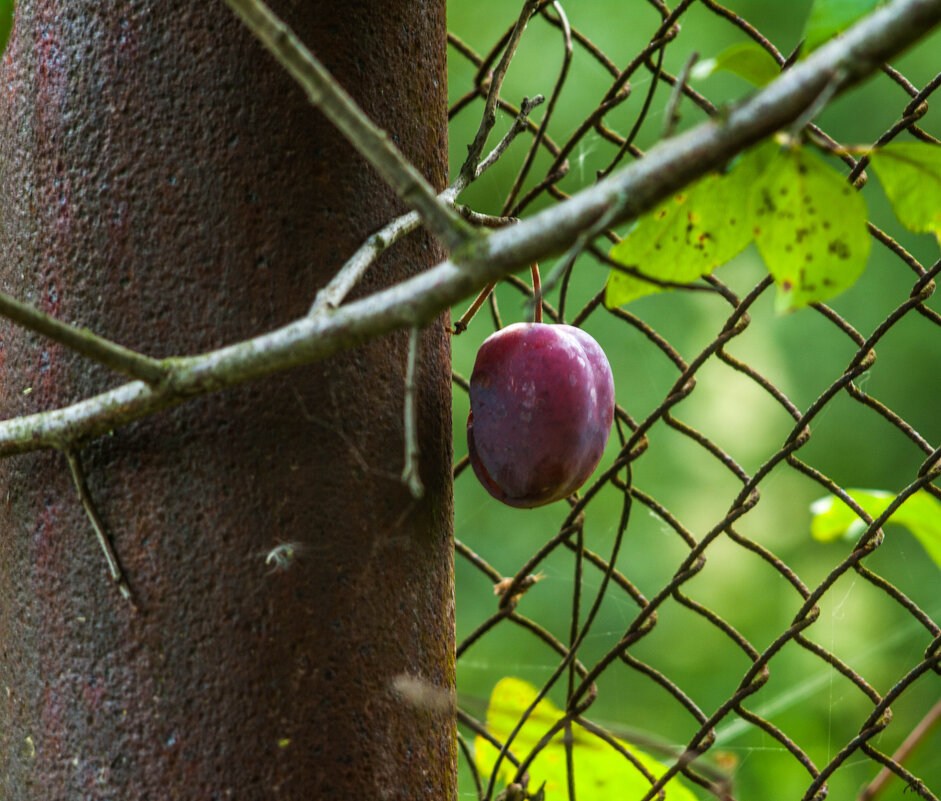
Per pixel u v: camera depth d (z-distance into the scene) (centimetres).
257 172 102
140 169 102
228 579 101
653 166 95
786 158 97
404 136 104
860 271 97
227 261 101
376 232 102
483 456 103
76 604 102
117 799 101
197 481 101
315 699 101
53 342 102
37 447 100
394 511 103
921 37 94
